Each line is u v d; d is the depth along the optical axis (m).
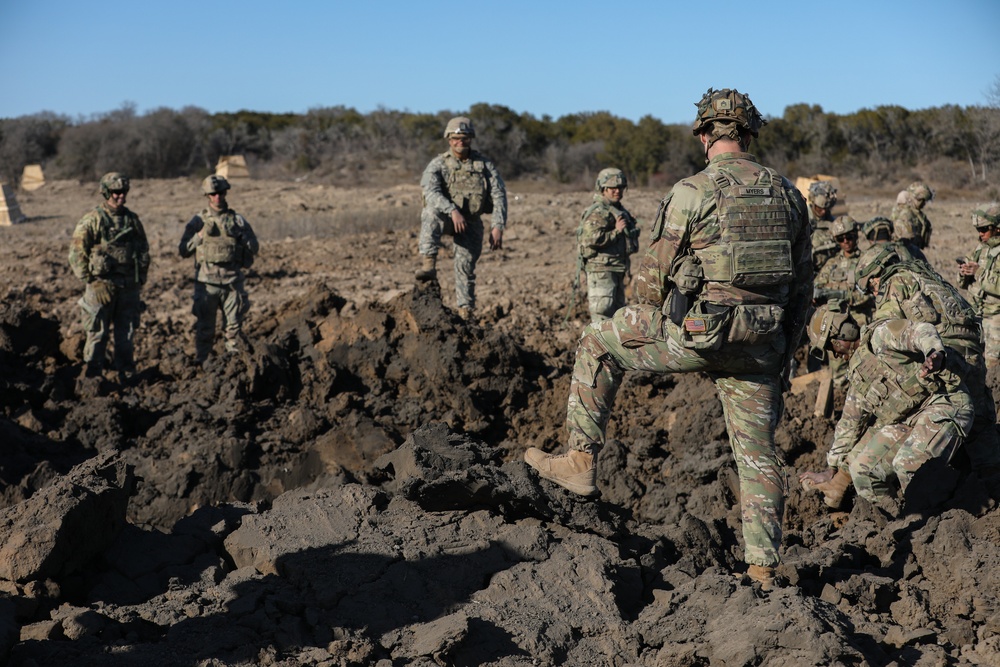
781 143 43.53
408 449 5.03
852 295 5.87
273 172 49.44
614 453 5.48
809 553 4.68
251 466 5.92
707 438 6.18
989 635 3.74
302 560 4.02
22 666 3.21
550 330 11.16
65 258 18.56
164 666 3.30
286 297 14.46
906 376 4.88
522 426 7.23
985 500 4.55
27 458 5.98
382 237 21.06
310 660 3.41
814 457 6.22
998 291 8.00
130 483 4.22
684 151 42.12
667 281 3.90
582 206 26.02
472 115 49.06
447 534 4.26
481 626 3.65
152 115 50.78
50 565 3.69
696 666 3.48
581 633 3.70
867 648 3.57
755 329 3.73
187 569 4.04
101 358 8.70
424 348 7.65
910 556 4.30
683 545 4.46
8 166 50.41
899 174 39.16
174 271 17.05
